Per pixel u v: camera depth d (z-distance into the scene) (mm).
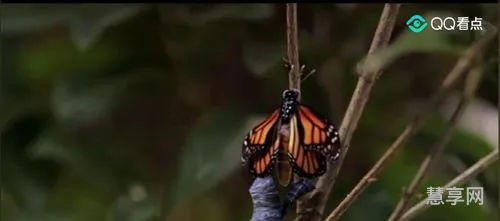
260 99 1244
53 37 1434
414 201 906
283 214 868
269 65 1094
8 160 1400
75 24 1167
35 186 1408
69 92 1246
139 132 1355
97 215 1389
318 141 839
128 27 1285
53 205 1404
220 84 1275
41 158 1414
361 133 1192
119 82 1255
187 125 1333
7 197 1497
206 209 1309
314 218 876
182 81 1288
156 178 1333
